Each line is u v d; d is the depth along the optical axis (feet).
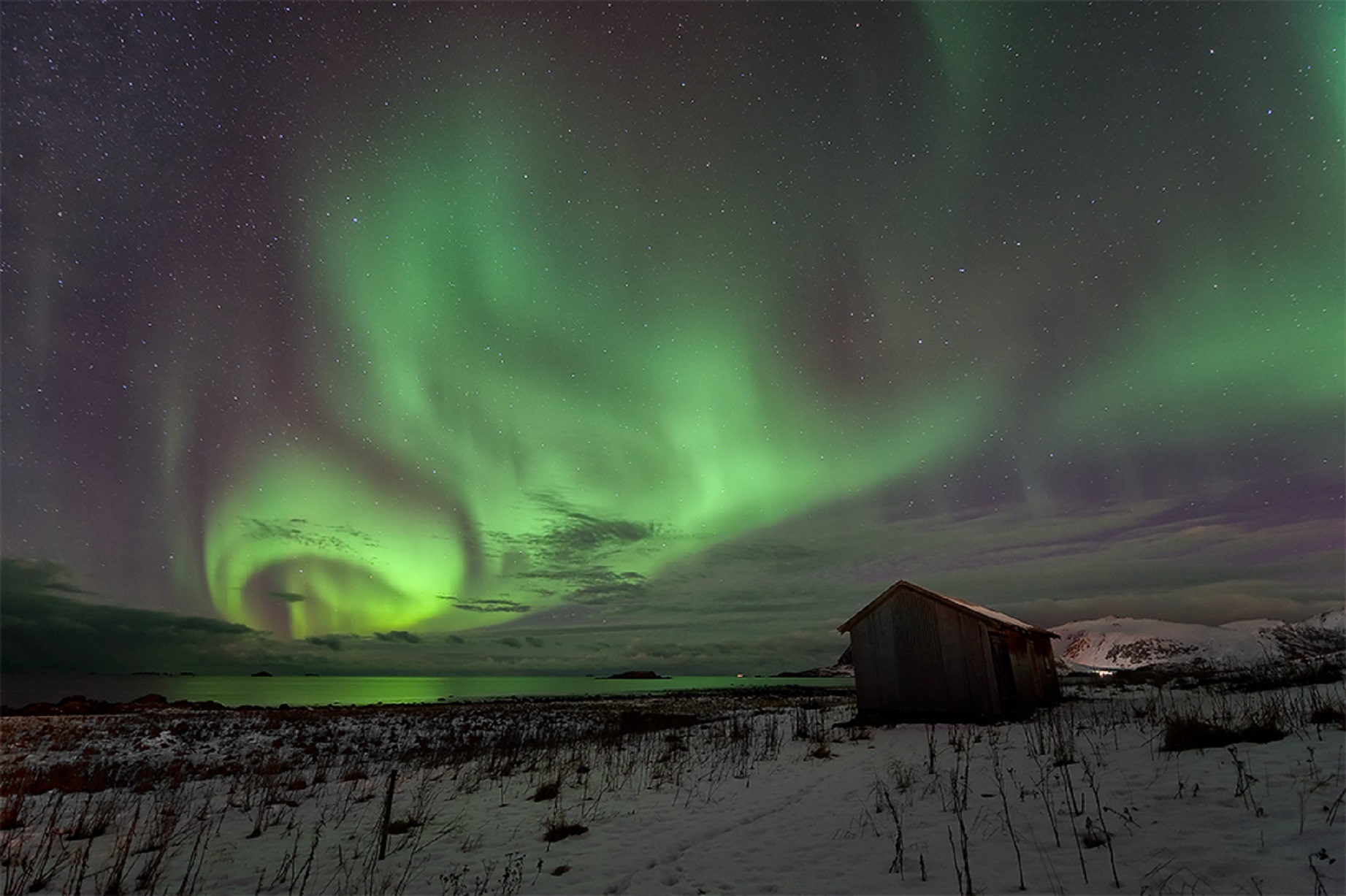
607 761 45.52
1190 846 16.25
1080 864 16.44
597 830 26.71
